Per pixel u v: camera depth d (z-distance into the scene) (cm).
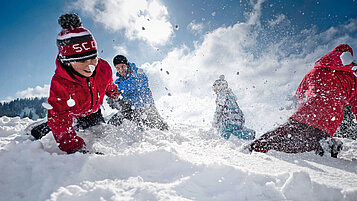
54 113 158
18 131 266
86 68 167
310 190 101
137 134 240
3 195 97
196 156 155
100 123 246
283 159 173
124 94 296
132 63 311
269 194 101
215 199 97
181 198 94
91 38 161
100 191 96
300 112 201
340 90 196
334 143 191
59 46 154
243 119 290
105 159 129
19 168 117
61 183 104
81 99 181
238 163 148
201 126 371
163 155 134
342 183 117
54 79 161
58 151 164
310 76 208
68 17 157
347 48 211
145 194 95
